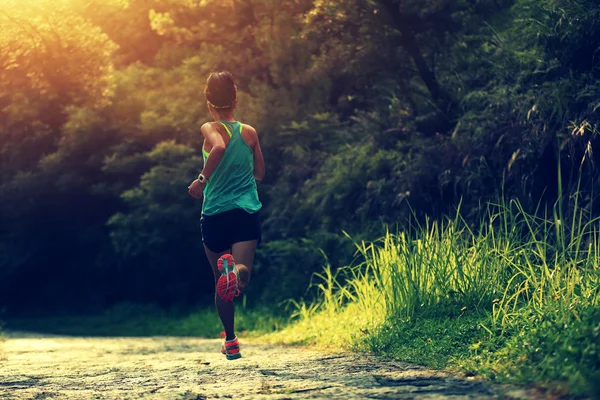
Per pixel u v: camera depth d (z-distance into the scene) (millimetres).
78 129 17672
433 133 10406
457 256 5852
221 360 5297
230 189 4281
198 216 16109
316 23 11562
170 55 17891
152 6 16188
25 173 19062
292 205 13500
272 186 14867
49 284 21266
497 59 9266
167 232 16047
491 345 4250
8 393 3635
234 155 4289
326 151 13727
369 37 11336
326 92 14477
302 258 11875
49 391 3713
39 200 19500
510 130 8117
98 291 20500
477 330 4805
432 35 11227
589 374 2898
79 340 10375
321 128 13680
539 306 4520
